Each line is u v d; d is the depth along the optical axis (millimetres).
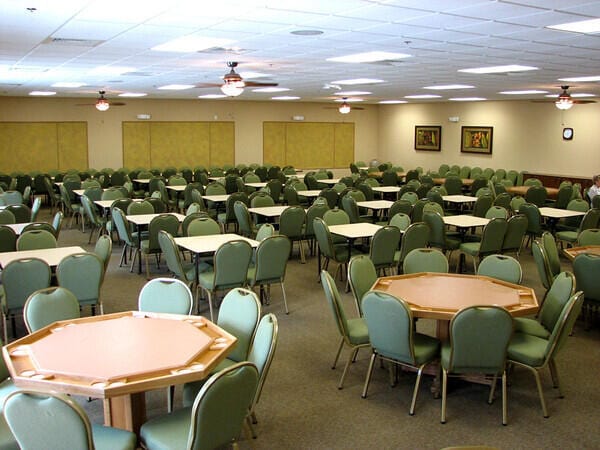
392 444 3406
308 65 8141
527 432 3543
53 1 4098
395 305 3543
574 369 4500
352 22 4938
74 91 13367
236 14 4613
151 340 3219
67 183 12062
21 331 5160
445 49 6504
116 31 5395
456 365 3541
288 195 10469
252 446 3285
